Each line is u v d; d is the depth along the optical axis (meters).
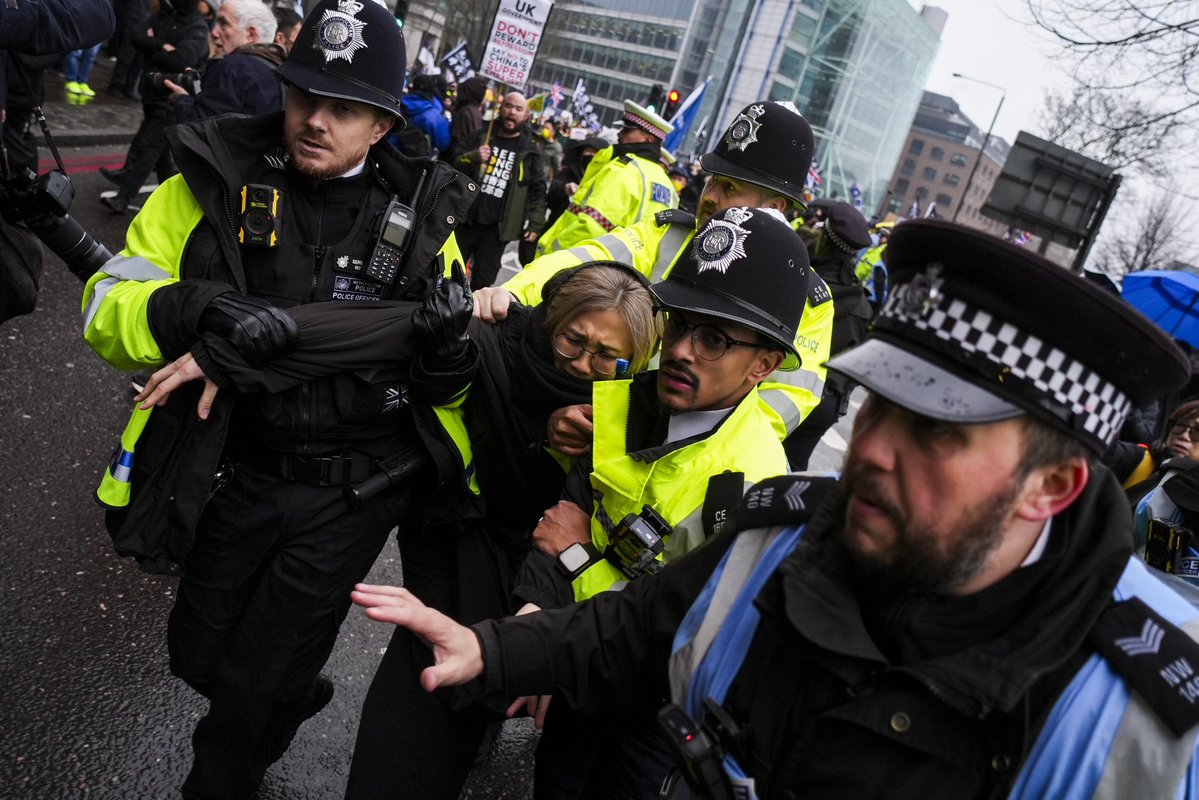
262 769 2.16
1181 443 2.92
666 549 1.79
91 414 4.23
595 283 2.00
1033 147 11.62
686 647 1.18
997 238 0.91
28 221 2.33
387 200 2.10
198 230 1.98
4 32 2.17
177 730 2.61
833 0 78.81
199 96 4.77
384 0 2.00
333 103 1.91
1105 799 0.89
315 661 2.12
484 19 39.03
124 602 3.09
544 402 2.03
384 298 2.09
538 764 2.08
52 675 2.66
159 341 1.88
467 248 7.06
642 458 1.76
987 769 0.95
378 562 3.84
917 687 0.97
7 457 3.66
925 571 0.95
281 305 2.00
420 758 1.92
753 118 2.84
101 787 2.33
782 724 1.07
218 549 2.03
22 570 3.07
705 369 1.74
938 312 0.95
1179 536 2.35
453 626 1.35
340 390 1.95
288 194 2.02
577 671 1.36
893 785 0.97
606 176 4.33
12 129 3.54
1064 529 0.99
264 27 5.06
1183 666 0.92
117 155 9.34
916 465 0.94
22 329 4.84
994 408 0.91
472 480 2.15
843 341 4.27
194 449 1.90
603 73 93.38
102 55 14.89
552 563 1.87
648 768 1.87
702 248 1.77
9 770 2.29
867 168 94.25
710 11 84.44
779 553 1.17
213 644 2.06
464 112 8.59
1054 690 0.93
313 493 2.00
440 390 1.98
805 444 4.13
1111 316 0.88
